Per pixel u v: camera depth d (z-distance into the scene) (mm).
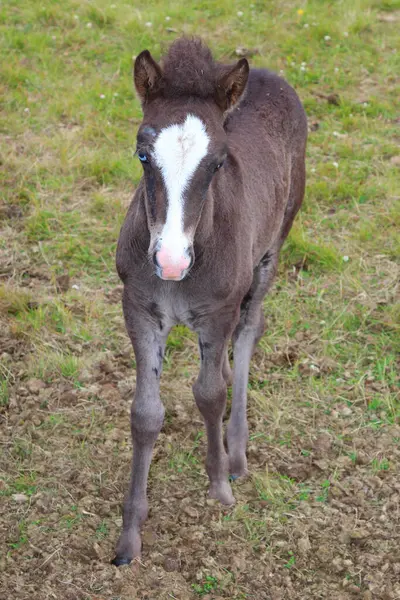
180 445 3115
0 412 3186
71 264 3756
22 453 3061
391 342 3463
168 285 2713
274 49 5414
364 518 2918
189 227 2521
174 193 2506
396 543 2844
